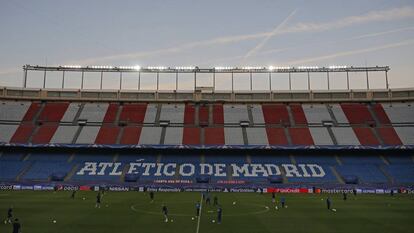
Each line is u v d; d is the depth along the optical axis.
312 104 98.69
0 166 77.00
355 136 83.69
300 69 101.62
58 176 73.94
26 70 100.62
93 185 70.81
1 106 92.75
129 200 54.06
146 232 31.34
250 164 80.50
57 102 98.00
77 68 101.38
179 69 103.38
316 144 81.56
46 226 33.66
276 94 99.50
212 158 83.50
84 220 36.84
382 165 78.75
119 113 94.62
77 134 84.75
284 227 34.06
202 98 99.69
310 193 66.62
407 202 53.56
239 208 46.59
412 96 93.75
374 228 33.84
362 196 61.91
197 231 31.94
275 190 68.75
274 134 86.19
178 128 89.00
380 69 100.06
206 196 53.12
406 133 83.25
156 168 78.50
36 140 81.75
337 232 32.03
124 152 85.38
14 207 45.72
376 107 94.75
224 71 103.38
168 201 53.34
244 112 95.94
